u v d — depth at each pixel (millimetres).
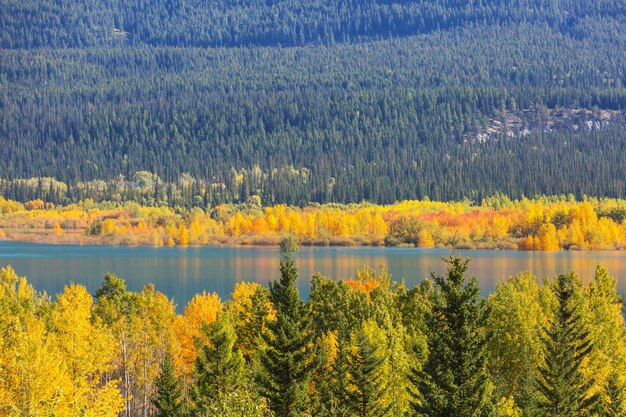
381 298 151375
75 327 118375
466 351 84250
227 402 68438
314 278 171875
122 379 132250
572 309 107062
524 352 116062
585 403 102188
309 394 110000
